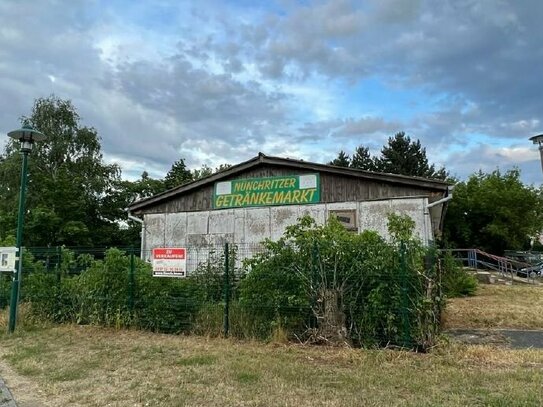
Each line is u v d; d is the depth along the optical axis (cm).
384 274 747
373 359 664
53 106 3312
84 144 3319
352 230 1295
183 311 905
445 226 3834
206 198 1511
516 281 2164
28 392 558
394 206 1266
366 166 5562
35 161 3042
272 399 507
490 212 3734
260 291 827
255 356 700
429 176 5131
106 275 982
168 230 1550
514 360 660
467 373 595
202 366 649
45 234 2238
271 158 1412
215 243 1466
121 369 645
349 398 505
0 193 2939
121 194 3200
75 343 826
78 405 505
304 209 1367
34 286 1070
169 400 510
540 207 3803
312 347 748
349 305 768
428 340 717
